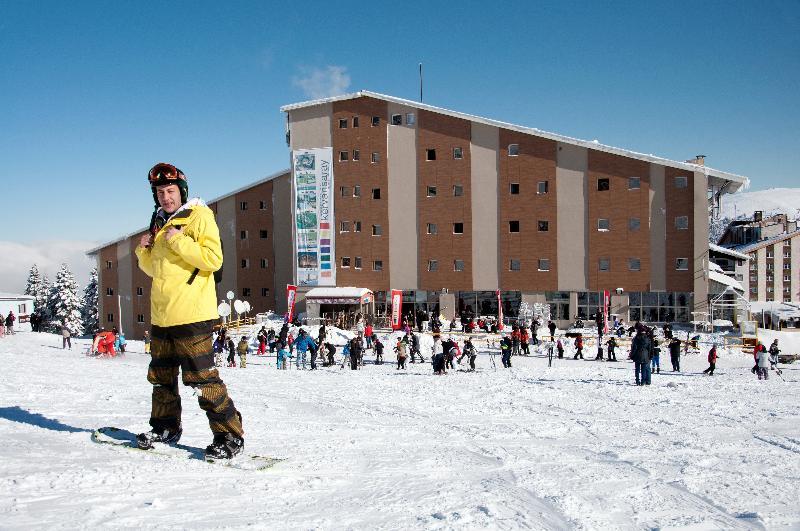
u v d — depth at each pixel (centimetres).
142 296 6044
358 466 560
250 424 830
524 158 5019
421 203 5225
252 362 3203
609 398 1535
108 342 2992
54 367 1850
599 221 4866
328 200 5381
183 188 540
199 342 525
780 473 664
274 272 5912
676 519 470
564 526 431
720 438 928
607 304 4309
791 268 8931
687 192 4675
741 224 10125
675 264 4700
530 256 5003
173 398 566
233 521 365
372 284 5300
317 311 5225
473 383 1975
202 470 480
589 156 4881
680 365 3005
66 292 7756
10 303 6569
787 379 2200
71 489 402
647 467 679
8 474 421
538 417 1160
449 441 818
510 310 5044
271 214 5938
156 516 362
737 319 4475
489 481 550
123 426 661
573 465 679
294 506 409
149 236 546
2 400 859
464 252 5141
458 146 5156
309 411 1122
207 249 517
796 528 465
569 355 3578
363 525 379
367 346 3691
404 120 5262
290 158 5462
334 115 5381
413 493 470
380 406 1291
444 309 5159
